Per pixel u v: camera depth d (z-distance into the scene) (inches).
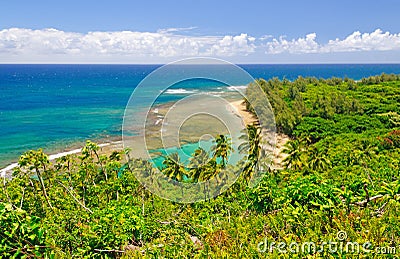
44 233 235.6
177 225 287.3
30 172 441.1
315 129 1945.1
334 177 474.9
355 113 2368.4
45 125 2261.3
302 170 901.2
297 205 265.1
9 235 204.5
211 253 231.9
